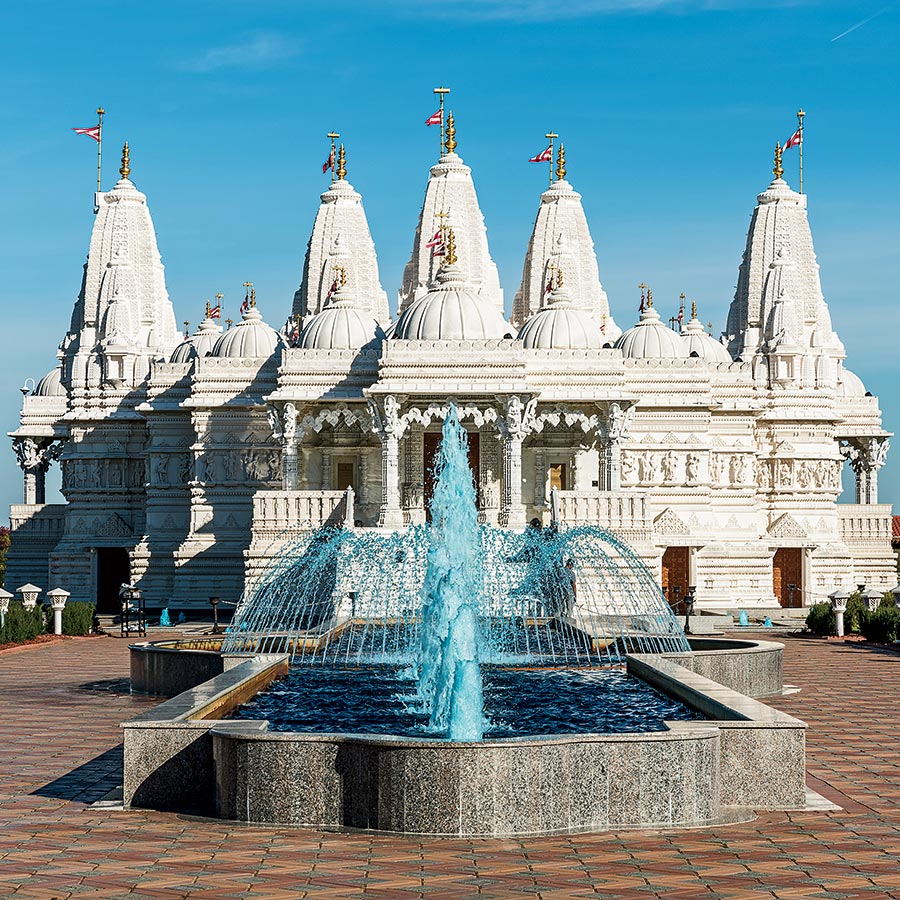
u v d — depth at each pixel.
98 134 91.94
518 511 67.06
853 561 86.56
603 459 70.81
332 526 62.34
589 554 57.75
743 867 18.19
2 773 25.05
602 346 74.81
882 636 54.34
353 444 74.06
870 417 94.38
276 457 76.31
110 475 82.94
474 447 72.88
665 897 16.78
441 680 27.52
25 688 38.34
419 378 66.94
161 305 90.94
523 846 19.33
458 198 84.88
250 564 62.62
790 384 84.00
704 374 78.00
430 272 84.31
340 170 90.00
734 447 80.06
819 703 34.78
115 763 26.05
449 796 19.91
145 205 88.81
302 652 39.75
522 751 20.03
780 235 89.12
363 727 26.48
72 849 19.30
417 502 72.62
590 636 42.34
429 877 17.69
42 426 92.06
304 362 69.94
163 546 78.69
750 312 88.81
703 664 35.19
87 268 87.50
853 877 17.69
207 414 76.56
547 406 70.62
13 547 89.06
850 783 24.09
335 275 82.44
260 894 16.95
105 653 50.44
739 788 22.05
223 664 34.66
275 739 20.77
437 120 85.81
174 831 20.44
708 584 77.62
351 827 20.47
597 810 20.39
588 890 17.09
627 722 26.69
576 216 88.88
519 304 93.50
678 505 77.69
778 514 83.06
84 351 85.56
